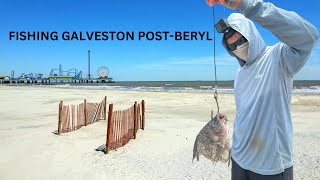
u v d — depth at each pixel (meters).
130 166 8.18
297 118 17.91
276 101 2.80
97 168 7.97
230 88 62.12
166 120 16.97
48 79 143.75
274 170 2.82
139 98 34.31
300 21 2.40
